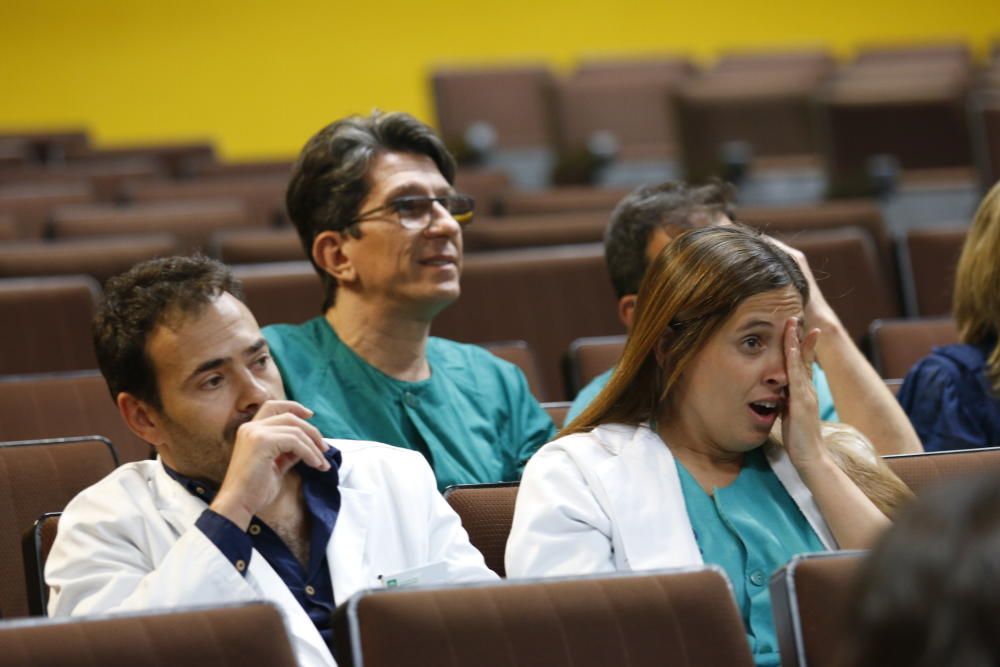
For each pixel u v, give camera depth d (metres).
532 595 3.44
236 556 3.92
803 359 4.44
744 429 4.39
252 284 7.73
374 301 5.68
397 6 24.08
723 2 24.67
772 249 4.46
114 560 4.10
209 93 23.78
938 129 12.69
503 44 24.31
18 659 3.09
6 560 4.96
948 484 1.69
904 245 8.91
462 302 8.06
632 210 6.14
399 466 4.48
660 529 4.32
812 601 3.49
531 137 18.27
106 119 23.59
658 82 17.45
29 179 15.32
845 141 12.88
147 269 4.34
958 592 1.58
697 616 3.49
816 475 4.36
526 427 5.84
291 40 23.89
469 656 3.32
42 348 7.58
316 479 4.28
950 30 24.77
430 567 4.11
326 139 5.74
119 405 4.32
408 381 5.68
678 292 4.40
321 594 4.16
